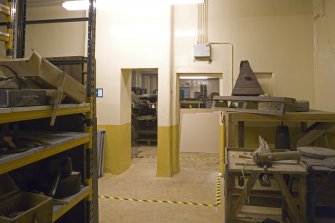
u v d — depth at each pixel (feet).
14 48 7.20
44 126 7.22
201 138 22.06
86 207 6.93
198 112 22.34
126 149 17.31
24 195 5.36
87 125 7.00
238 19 15.39
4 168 4.16
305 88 14.90
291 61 15.02
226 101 11.92
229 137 11.89
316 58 14.48
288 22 15.01
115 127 16.31
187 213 10.73
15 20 7.11
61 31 17.06
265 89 15.48
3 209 5.09
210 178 15.35
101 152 15.85
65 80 5.75
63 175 6.35
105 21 16.26
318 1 14.06
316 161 8.95
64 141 5.69
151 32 15.83
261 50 15.24
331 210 9.65
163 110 15.74
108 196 12.52
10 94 4.29
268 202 10.77
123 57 16.15
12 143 4.88
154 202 11.84
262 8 15.19
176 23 15.93
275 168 8.28
